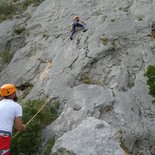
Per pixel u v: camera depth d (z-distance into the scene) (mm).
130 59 11781
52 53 13438
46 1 17109
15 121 7543
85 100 10555
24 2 17859
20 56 14383
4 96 7738
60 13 15516
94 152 8578
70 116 10281
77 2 15672
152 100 10438
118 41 12453
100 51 12156
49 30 14844
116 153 8625
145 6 13805
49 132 10188
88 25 13680
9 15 17500
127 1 14508
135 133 9516
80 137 9000
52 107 11070
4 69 14328
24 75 13320
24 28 15984
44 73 12875
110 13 14016
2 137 7398
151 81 10891
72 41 13281
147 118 9961
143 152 9406
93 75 11617
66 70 12125
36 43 14547
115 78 11211
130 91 10758
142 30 12758
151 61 11602
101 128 9203
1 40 15852
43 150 9781
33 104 10805
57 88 11664
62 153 8922
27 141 9602
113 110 10086
